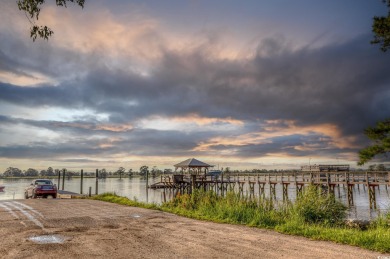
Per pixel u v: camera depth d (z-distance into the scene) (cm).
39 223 1037
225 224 1090
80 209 1472
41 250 676
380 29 1923
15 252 654
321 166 5572
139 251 680
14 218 1146
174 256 642
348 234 845
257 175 5612
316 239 831
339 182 4353
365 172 4009
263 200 1387
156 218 1193
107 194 2388
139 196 5650
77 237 820
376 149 1733
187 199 1755
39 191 2541
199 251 685
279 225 1045
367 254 665
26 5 815
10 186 10688
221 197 1628
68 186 10231
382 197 4884
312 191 1327
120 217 1206
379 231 859
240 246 736
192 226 1021
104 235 853
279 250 698
